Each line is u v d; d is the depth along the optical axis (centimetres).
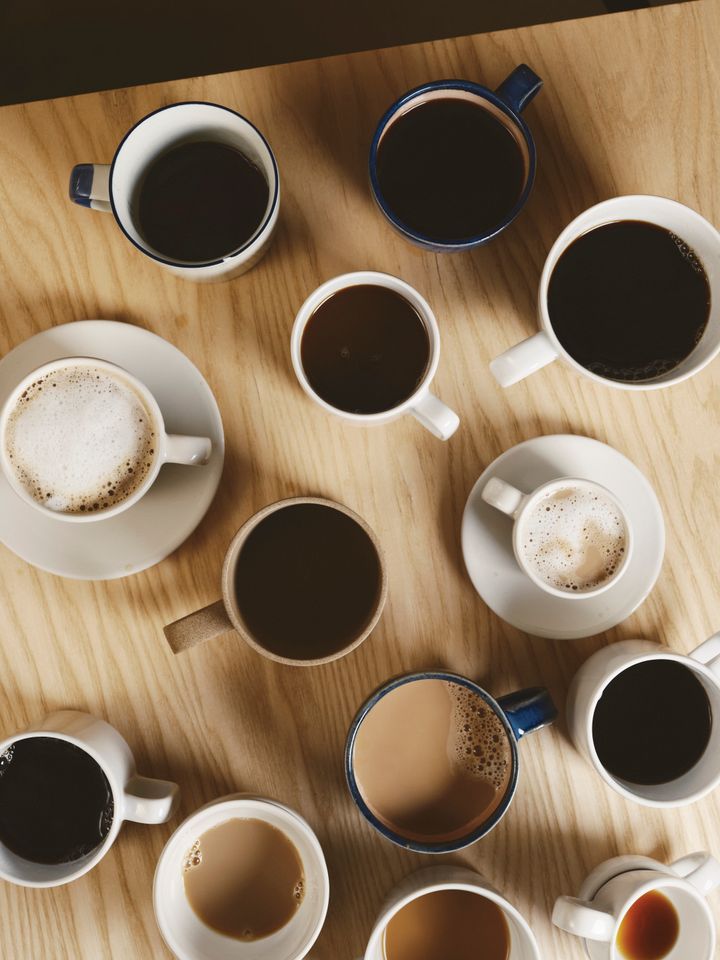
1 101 106
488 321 81
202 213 78
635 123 81
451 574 81
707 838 81
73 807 79
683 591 81
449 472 81
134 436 77
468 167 78
